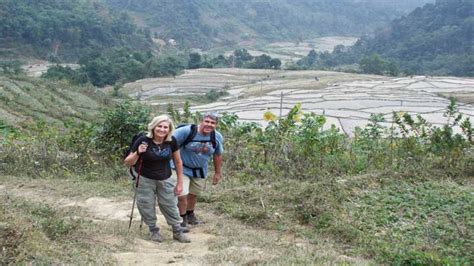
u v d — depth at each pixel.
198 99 61.62
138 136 6.32
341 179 8.82
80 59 80.69
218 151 7.17
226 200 8.23
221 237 6.55
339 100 51.59
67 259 5.00
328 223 6.95
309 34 172.00
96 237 6.06
